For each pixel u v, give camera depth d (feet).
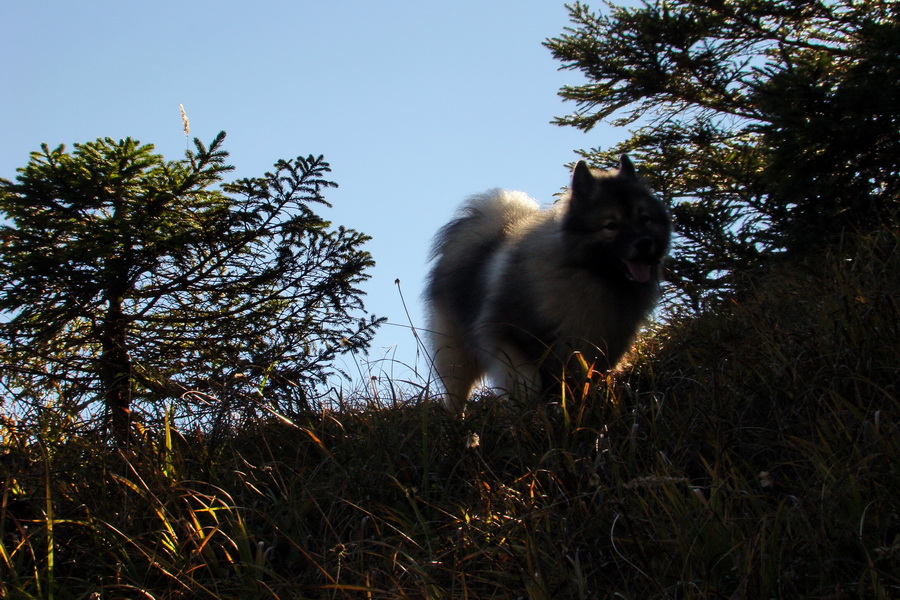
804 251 22.47
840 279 15.15
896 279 15.06
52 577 10.70
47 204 19.31
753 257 24.63
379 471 13.19
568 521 10.81
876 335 12.76
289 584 10.39
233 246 20.52
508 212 21.77
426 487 12.62
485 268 20.29
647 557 9.68
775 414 12.12
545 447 13.06
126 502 12.47
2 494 12.73
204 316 20.56
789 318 15.55
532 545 9.78
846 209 22.65
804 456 11.09
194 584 10.88
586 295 18.13
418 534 11.73
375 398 16.48
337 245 21.54
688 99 33.73
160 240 19.57
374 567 10.65
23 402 15.69
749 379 13.11
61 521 11.53
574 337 17.89
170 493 12.41
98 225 19.43
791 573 8.77
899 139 22.07
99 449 14.15
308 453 15.15
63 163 19.72
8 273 18.93
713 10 31.30
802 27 31.19
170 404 16.46
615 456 11.78
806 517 9.36
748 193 27.91
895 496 9.61
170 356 19.79
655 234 18.54
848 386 12.13
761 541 8.81
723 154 29.99
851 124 21.66
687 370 14.90
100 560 11.40
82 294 19.11
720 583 9.16
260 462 14.69
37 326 18.85
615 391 14.30
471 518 11.21
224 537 12.19
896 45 22.75
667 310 21.01
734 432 12.09
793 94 23.00
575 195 18.35
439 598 9.68
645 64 33.04
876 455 9.57
